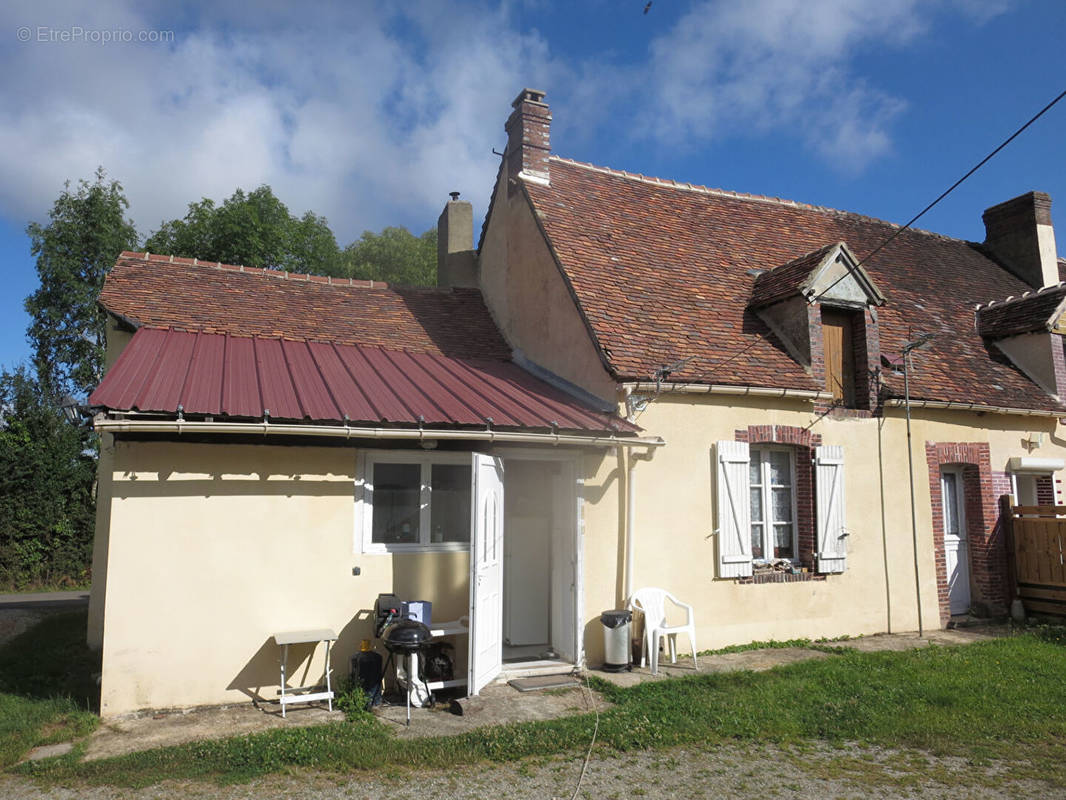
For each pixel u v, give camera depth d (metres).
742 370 9.99
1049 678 8.01
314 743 5.93
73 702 7.17
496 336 12.61
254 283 12.04
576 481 8.82
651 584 9.17
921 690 7.52
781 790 5.24
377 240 39.97
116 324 10.48
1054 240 16.33
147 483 7.08
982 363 12.66
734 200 14.71
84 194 26.77
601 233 11.77
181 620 7.05
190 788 5.18
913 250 15.59
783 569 10.21
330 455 7.84
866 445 10.87
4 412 20.42
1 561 19.14
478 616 7.49
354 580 7.82
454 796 5.11
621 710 6.95
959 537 11.87
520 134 12.37
